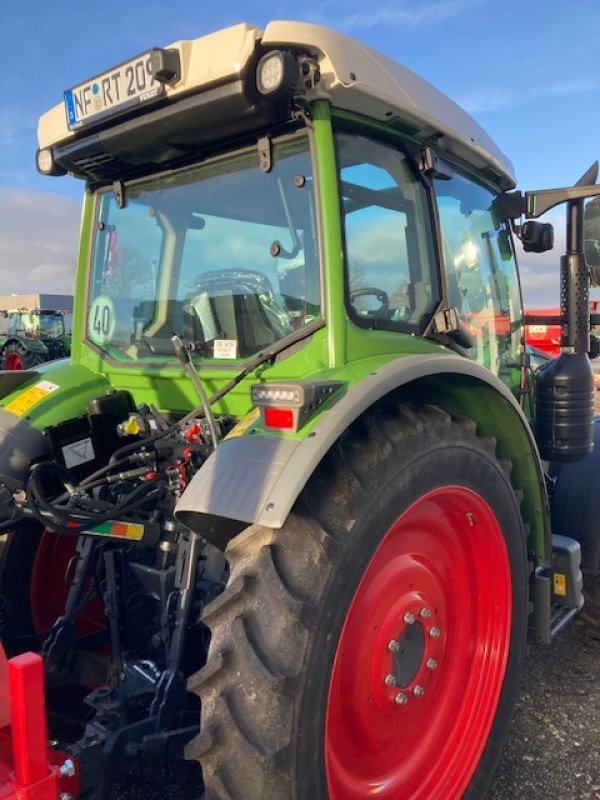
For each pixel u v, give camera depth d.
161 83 2.14
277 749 1.65
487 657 2.50
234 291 2.44
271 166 2.25
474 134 2.74
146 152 2.48
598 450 3.47
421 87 2.40
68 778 1.67
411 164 2.50
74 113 2.47
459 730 2.41
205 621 1.79
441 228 2.67
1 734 1.55
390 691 2.13
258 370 2.26
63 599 3.12
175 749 2.07
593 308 4.34
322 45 1.99
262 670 1.67
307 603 1.72
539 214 3.16
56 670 2.60
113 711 2.19
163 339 2.68
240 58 2.00
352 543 1.82
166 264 2.68
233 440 1.91
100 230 2.94
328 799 1.79
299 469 1.72
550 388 3.24
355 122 2.24
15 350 20.81
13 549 2.96
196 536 2.23
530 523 2.72
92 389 2.84
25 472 2.62
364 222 2.29
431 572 2.32
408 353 2.31
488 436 2.42
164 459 2.53
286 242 2.27
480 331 3.01
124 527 2.34
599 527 3.23
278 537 1.82
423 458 2.04
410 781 2.26
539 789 2.50
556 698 3.08
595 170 3.11
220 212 2.47
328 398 1.89
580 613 3.86
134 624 2.50
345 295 2.17
